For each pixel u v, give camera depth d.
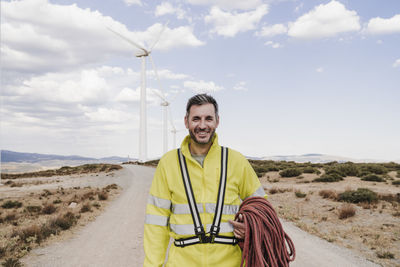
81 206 14.36
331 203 12.62
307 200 13.54
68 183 31.22
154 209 1.70
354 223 9.34
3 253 6.56
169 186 1.64
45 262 6.21
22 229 8.59
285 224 9.61
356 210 10.94
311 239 7.74
